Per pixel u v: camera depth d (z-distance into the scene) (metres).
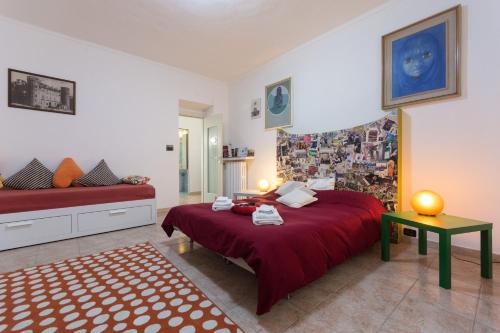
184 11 2.69
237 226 1.68
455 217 1.91
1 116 2.80
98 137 3.49
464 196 2.10
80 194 2.72
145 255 2.21
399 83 2.48
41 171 2.88
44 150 3.07
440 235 1.61
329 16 2.82
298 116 3.57
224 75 4.68
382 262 2.03
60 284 1.66
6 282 1.69
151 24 2.95
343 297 1.50
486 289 1.57
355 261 2.05
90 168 3.42
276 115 3.92
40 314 1.33
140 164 3.90
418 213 2.05
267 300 1.24
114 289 1.60
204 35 3.21
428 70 2.28
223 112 5.03
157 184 4.09
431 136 2.29
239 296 1.53
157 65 4.08
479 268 1.86
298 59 3.55
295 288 1.34
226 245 1.63
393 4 2.54
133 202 3.14
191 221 2.09
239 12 2.71
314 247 1.54
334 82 3.10
